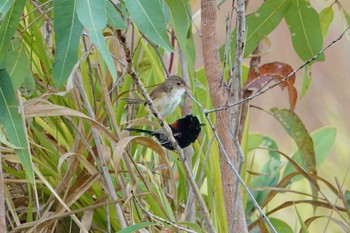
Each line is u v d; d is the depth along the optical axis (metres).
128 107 9.62
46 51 9.07
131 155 9.16
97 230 9.11
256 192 10.94
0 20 7.15
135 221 8.78
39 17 8.41
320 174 15.71
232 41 9.70
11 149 8.47
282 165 11.33
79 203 8.97
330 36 18.41
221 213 8.58
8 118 7.49
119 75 9.85
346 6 17.41
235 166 7.98
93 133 8.50
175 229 7.97
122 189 8.53
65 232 9.12
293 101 10.09
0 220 7.29
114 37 9.24
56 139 8.91
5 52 7.28
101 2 6.49
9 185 9.23
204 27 7.92
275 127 17.19
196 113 10.08
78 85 8.59
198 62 15.38
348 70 18.14
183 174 9.37
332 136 11.74
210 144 8.31
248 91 10.07
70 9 6.71
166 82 9.62
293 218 14.14
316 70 18.11
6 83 7.52
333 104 17.69
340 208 9.52
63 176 8.94
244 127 9.23
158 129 8.72
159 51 9.59
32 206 9.02
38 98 8.18
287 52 18.38
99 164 8.51
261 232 9.84
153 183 8.97
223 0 10.04
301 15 9.79
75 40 6.73
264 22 9.80
